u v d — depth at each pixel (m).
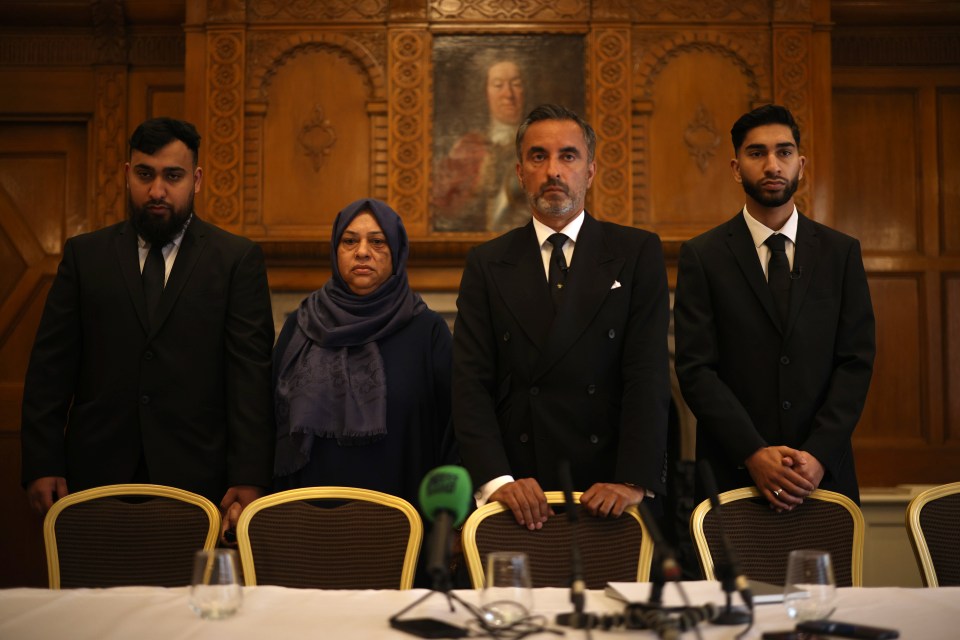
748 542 2.39
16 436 5.27
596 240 2.80
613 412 2.68
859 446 5.26
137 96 5.39
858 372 2.79
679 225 4.93
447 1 4.98
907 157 5.43
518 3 4.98
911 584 4.32
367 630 1.61
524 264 2.78
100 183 5.33
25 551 5.20
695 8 5.00
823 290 2.86
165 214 2.98
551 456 2.63
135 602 1.81
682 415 4.96
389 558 2.32
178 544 2.41
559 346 2.64
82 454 2.93
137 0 5.26
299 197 4.93
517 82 4.99
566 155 2.75
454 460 2.92
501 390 2.73
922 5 5.30
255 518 2.35
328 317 3.06
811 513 2.46
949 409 5.30
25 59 5.40
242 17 4.95
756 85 4.98
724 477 2.79
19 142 5.42
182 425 2.93
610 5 4.97
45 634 1.59
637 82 4.97
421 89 4.95
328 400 2.89
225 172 4.89
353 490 2.39
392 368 2.97
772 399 2.80
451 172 4.97
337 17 4.98
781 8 4.98
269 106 4.96
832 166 5.10
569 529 2.33
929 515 2.37
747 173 2.94
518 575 1.65
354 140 4.96
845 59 5.44
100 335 2.96
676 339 2.95
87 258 3.03
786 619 1.69
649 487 2.48
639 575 2.28
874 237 5.40
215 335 3.01
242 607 1.77
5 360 5.32
